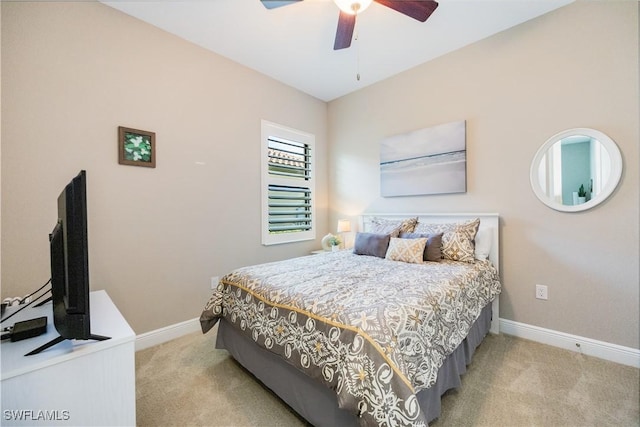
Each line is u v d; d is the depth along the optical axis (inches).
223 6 79.3
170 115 91.5
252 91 116.3
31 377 35.9
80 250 38.7
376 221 117.1
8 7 63.8
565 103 81.2
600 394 60.4
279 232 129.4
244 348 69.3
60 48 70.7
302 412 52.6
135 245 84.2
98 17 76.6
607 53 74.6
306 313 51.1
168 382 67.3
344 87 135.9
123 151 80.8
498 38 93.2
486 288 80.7
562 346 82.1
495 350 80.7
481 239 91.6
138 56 84.1
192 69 96.8
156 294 88.7
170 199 91.9
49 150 69.3
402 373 38.8
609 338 75.4
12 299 59.3
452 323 57.2
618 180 73.0
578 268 80.1
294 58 108.2
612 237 74.9
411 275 69.3
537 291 87.0
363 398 38.5
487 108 96.3
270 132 124.0
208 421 54.7
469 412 55.3
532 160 87.4
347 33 75.9
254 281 67.7
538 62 85.7
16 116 64.9
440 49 103.0
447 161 105.5
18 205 65.2
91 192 75.9
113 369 42.4
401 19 85.7
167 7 79.5
